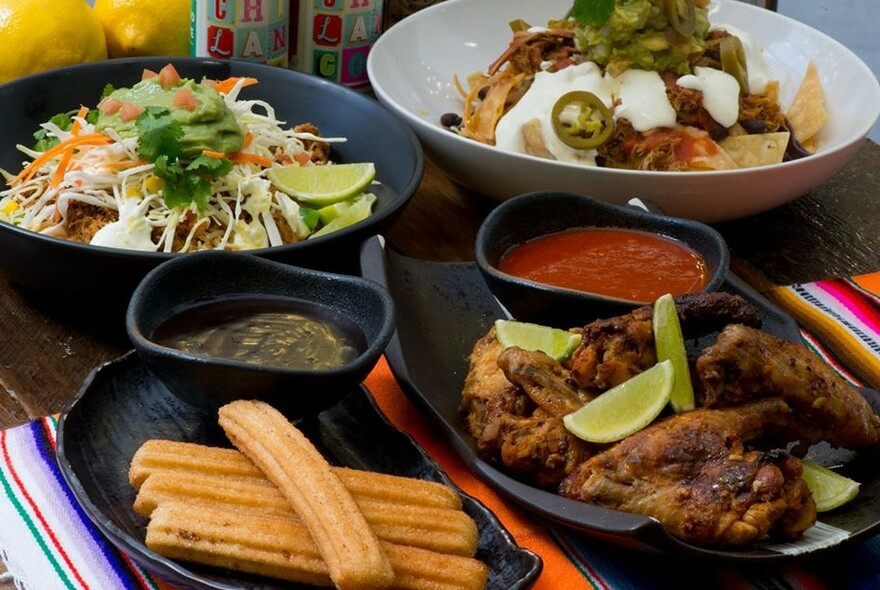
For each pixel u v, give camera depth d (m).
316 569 0.87
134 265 1.00
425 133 1.17
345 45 1.26
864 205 1.24
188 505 0.89
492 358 0.98
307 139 1.17
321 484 0.89
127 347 1.04
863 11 2.12
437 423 0.97
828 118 1.26
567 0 1.34
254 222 1.09
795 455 0.96
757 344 0.94
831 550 0.90
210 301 0.99
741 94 1.22
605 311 1.00
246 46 1.21
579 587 0.91
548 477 0.93
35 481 0.94
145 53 1.26
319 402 0.95
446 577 0.88
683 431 0.92
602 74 1.19
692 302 0.96
